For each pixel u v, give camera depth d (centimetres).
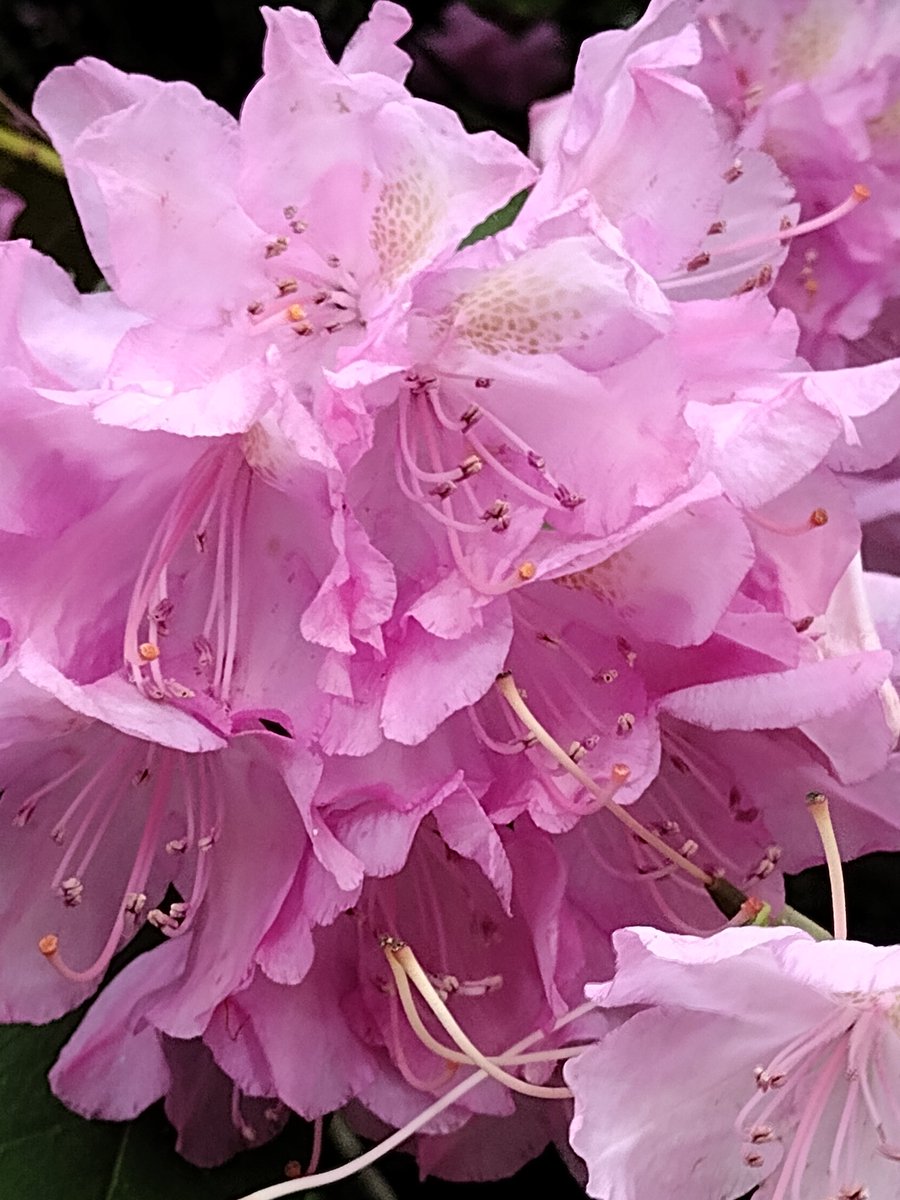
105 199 19
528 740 21
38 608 19
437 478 21
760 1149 21
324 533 20
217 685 20
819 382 21
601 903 23
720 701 20
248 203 20
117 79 20
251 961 20
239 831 21
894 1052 21
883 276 27
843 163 26
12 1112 23
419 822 20
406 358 19
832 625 22
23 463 19
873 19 26
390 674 20
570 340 19
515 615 22
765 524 21
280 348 21
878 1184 21
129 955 24
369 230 21
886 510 24
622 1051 19
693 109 20
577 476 20
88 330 20
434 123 19
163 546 20
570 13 32
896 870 30
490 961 23
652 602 21
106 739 21
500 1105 22
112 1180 23
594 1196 19
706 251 23
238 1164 24
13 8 31
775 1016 20
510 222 21
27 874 22
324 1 31
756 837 23
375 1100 22
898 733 21
